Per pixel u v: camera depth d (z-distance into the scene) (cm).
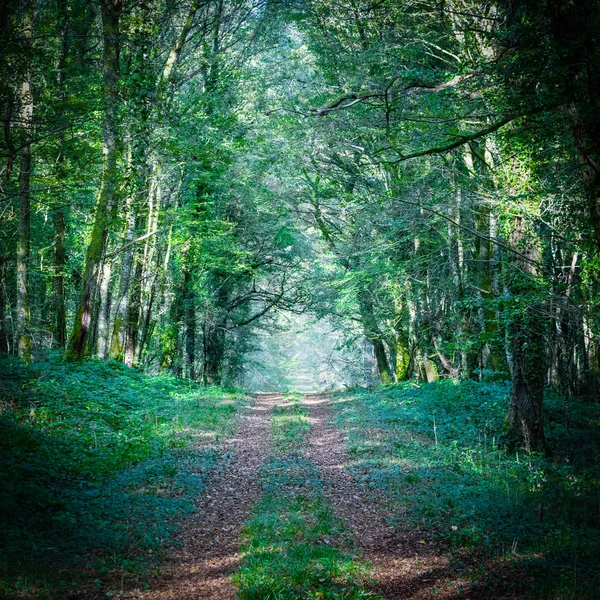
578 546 771
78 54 1888
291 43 2503
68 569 634
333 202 2909
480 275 1950
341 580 660
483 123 1250
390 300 2881
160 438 1338
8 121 1327
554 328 1538
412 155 1002
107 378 1830
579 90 802
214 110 2138
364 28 1820
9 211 2334
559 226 1248
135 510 867
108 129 1756
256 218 3086
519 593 623
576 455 1316
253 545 764
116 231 2112
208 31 2391
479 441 1384
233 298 3575
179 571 691
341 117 1745
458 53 1481
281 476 1138
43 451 1002
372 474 1144
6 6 1219
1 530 674
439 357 2495
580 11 777
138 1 1936
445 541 797
